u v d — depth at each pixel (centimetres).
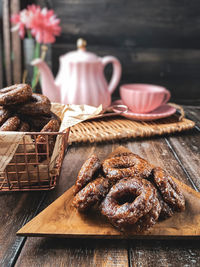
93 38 113
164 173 34
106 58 73
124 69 117
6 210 36
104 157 51
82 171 35
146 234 30
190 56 117
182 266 28
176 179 41
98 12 110
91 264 28
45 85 67
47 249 29
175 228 31
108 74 117
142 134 60
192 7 110
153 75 119
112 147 55
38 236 30
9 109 42
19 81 104
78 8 109
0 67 105
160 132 61
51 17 80
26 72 106
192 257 29
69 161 49
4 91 42
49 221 32
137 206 29
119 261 28
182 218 32
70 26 111
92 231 30
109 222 32
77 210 34
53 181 41
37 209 36
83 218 32
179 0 109
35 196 39
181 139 61
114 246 30
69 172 45
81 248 30
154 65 117
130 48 115
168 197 33
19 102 41
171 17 112
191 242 31
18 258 28
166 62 117
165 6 110
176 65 118
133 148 55
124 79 119
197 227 31
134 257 29
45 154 37
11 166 38
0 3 100
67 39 113
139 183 31
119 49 115
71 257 28
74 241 30
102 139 57
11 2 99
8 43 103
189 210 34
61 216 32
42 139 37
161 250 29
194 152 54
